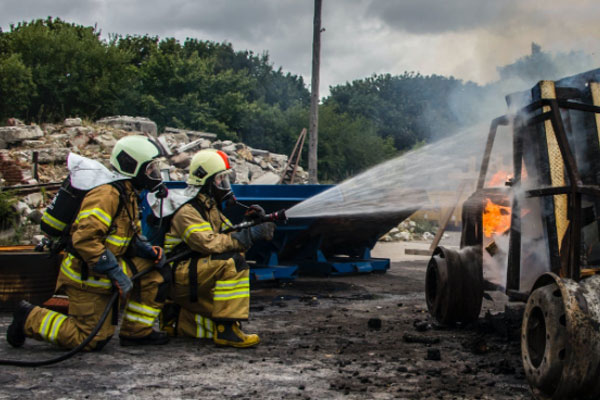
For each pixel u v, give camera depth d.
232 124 29.58
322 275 9.18
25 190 12.26
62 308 5.63
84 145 16.25
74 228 4.05
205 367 3.90
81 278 4.05
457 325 5.29
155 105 27.14
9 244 10.59
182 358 4.13
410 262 11.48
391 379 3.67
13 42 25.56
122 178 4.11
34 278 5.82
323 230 8.46
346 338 4.86
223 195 4.66
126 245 4.21
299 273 9.18
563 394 3.01
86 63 25.97
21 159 14.41
